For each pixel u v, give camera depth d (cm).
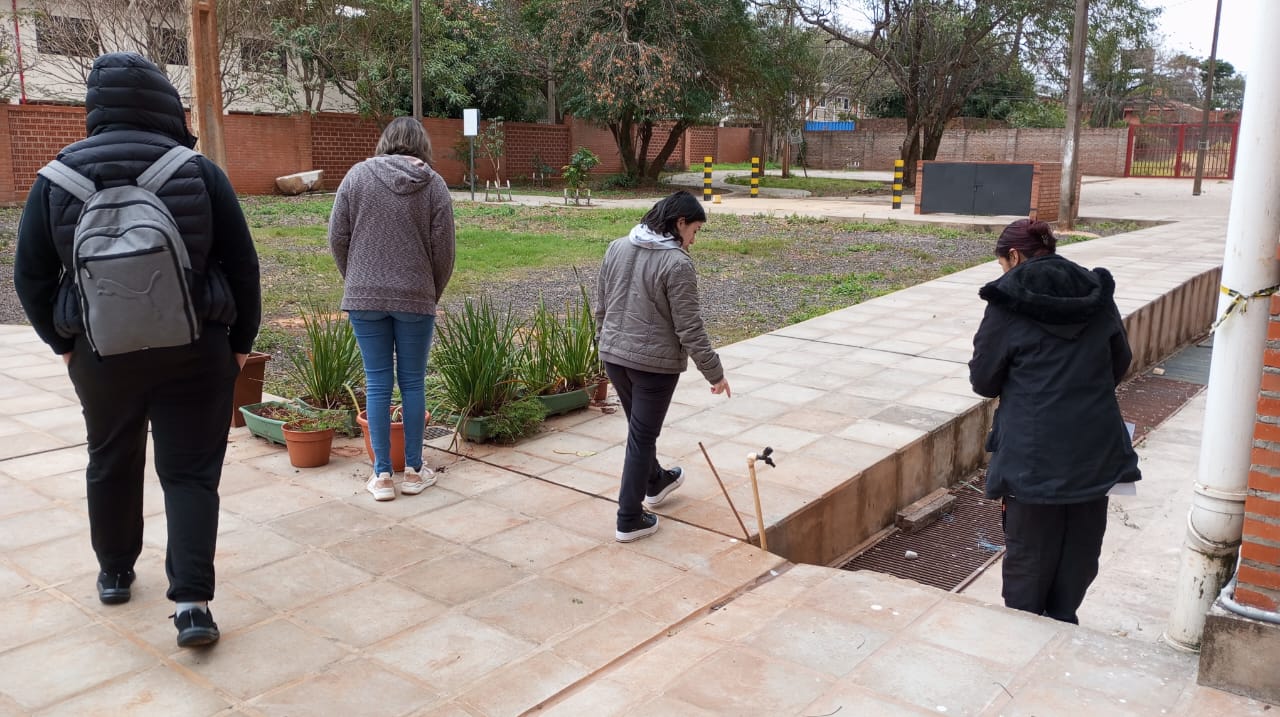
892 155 4528
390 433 460
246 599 356
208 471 319
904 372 741
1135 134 4038
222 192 304
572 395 612
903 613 353
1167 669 311
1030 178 1955
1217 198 2688
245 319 320
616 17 2605
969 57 2800
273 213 2011
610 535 427
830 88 4322
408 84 2753
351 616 346
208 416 314
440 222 441
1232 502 324
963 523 582
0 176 2008
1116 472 355
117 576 346
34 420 570
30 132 2048
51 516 425
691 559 405
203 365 305
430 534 422
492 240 1598
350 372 571
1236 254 314
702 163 4588
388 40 2692
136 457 328
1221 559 328
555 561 399
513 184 3130
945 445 617
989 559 532
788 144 3756
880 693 297
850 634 337
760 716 286
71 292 290
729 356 796
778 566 402
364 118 2739
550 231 1783
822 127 5475
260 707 288
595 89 2619
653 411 409
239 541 408
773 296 1112
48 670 303
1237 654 293
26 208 288
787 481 501
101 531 335
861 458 540
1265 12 301
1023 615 350
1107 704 290
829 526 495
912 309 1012
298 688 299
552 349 629
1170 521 598
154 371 296
